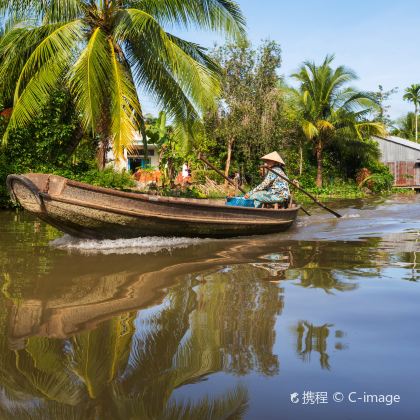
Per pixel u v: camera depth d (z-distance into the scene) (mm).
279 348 2486
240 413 1856
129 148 9703
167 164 18141
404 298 3408
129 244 6148
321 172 25844
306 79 24172
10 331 2805
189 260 5035
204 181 19703
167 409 1899
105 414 1880
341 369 2221
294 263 4828
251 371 2219
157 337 2688
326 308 3191
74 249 5766
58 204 5695
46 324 2930
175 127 12422
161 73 11359
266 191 8148
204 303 3355
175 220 6281
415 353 2396
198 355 2418
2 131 12523
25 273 4359
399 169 30359
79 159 15312
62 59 9914
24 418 1854
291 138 24141
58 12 10547
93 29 10875
